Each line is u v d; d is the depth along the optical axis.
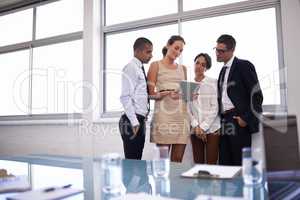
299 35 2.41
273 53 2.64
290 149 0.81
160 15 3.21
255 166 0.97
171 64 2.66
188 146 2.60
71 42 3.69
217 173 1.15
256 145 0.98
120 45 3.45
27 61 4.00
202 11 2.95
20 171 1.37
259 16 2.73
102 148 3.20
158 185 1.01
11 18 4.20
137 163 1.54
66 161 1.71
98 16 3.48
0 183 1.04
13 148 3.83
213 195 0.84
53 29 3.85
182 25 3.06
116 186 1.00
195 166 1.35
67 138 3.43
